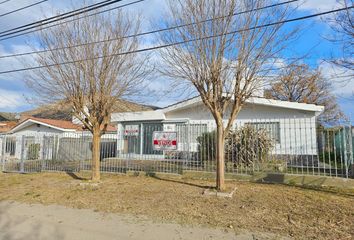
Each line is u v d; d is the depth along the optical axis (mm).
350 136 9594
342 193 7684
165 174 10945
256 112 14992
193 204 7023
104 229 5629
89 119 9930
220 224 5680
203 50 7586
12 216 6719
